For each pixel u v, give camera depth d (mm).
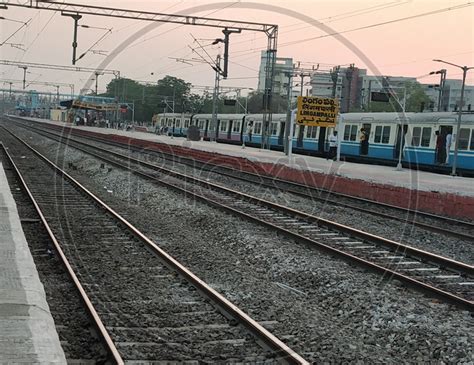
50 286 9078
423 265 11234
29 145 50750
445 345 6879
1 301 7129
